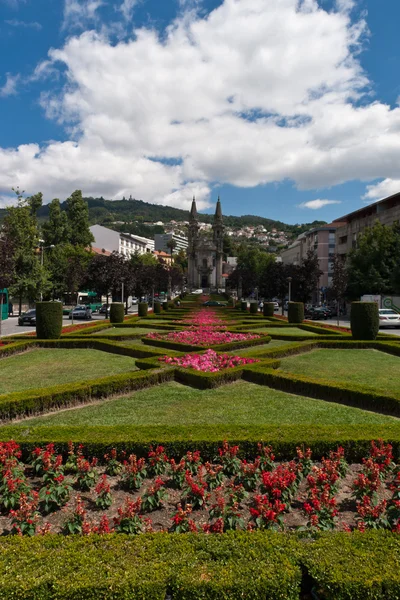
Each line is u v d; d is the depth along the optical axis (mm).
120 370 13430
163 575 2982
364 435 6312
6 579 2920
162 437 6164
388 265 41812
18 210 41469
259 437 6180
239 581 2912
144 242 133000
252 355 14844
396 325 33406
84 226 60500
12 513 4266
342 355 16734
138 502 4469
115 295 48656
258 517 4238
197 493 4828
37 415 8688
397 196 49156
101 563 3119
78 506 4410
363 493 4883
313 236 74188
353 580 2939
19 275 40625
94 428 6559
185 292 107375
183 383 11508
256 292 86812
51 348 18641
